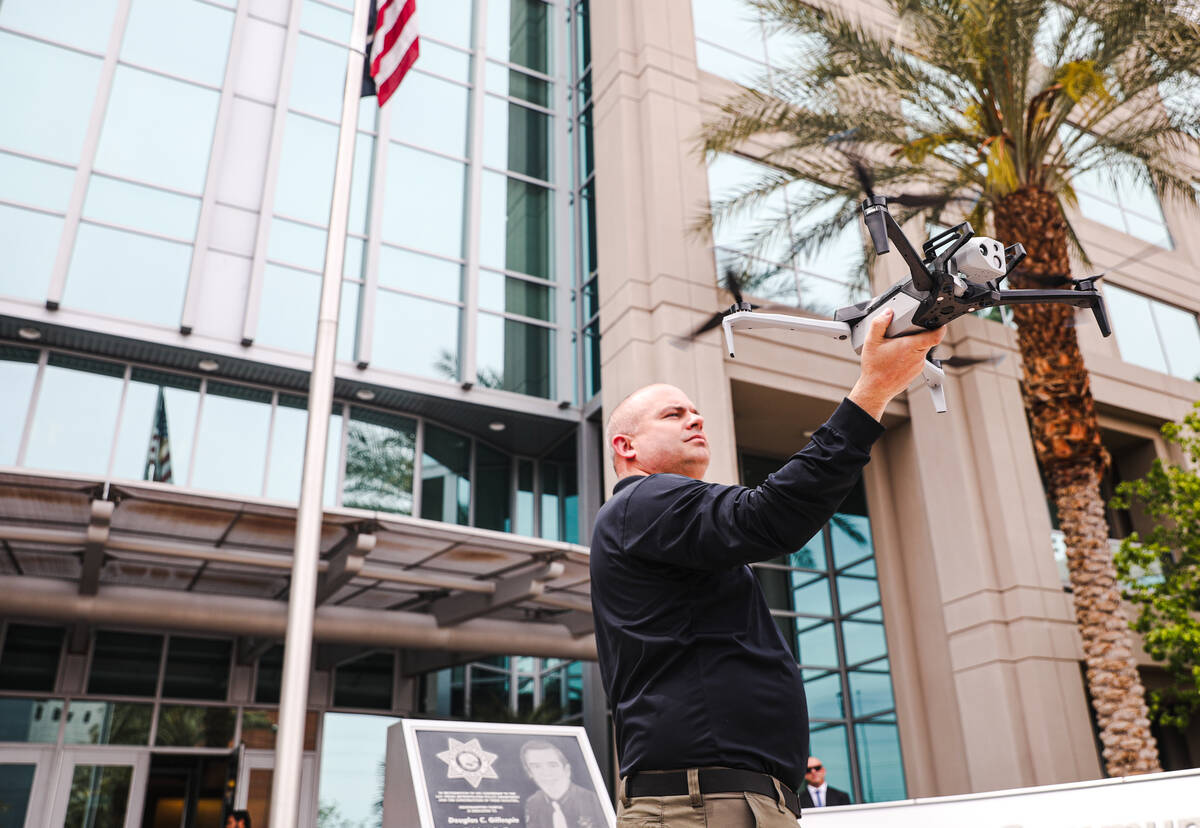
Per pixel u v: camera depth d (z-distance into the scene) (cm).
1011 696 1359
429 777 414
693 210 1540
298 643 693
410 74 1753
